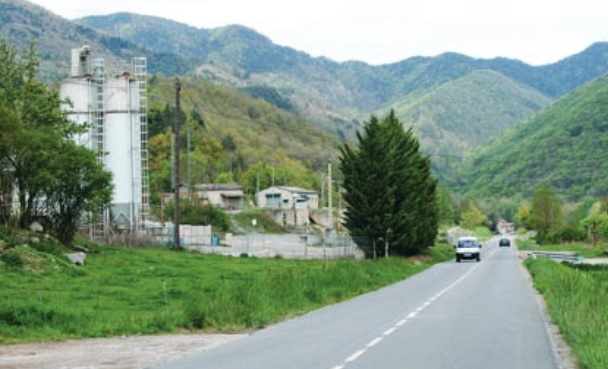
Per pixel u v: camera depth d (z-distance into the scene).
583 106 147.00
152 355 15.73
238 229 101.31
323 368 13.55
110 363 14.62
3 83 51.62
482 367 13.70
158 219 91.62
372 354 15.34
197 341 18.14
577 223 132.00
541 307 26.53
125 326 20.36
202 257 50.75
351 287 34.12
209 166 155.75
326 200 166.88
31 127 48.50
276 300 25.44
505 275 48.38
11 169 43.47
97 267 39.47
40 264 34.75
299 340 17.77
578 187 138.38
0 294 26.56
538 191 140.88
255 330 20.45
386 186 63.62
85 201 46.00
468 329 19.92
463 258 73.44
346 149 65.62
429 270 55.91
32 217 45.09
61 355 15.88
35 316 20.78
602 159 136.62
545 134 153.88
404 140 73.00
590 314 17.97
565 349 16.16
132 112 66.19
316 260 54.31
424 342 17.25
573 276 31.41
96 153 49.72
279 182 166.62
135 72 68.00
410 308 26.31
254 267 44.50
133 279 34.53
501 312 24.67
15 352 16.42
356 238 63.38
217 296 23.36
